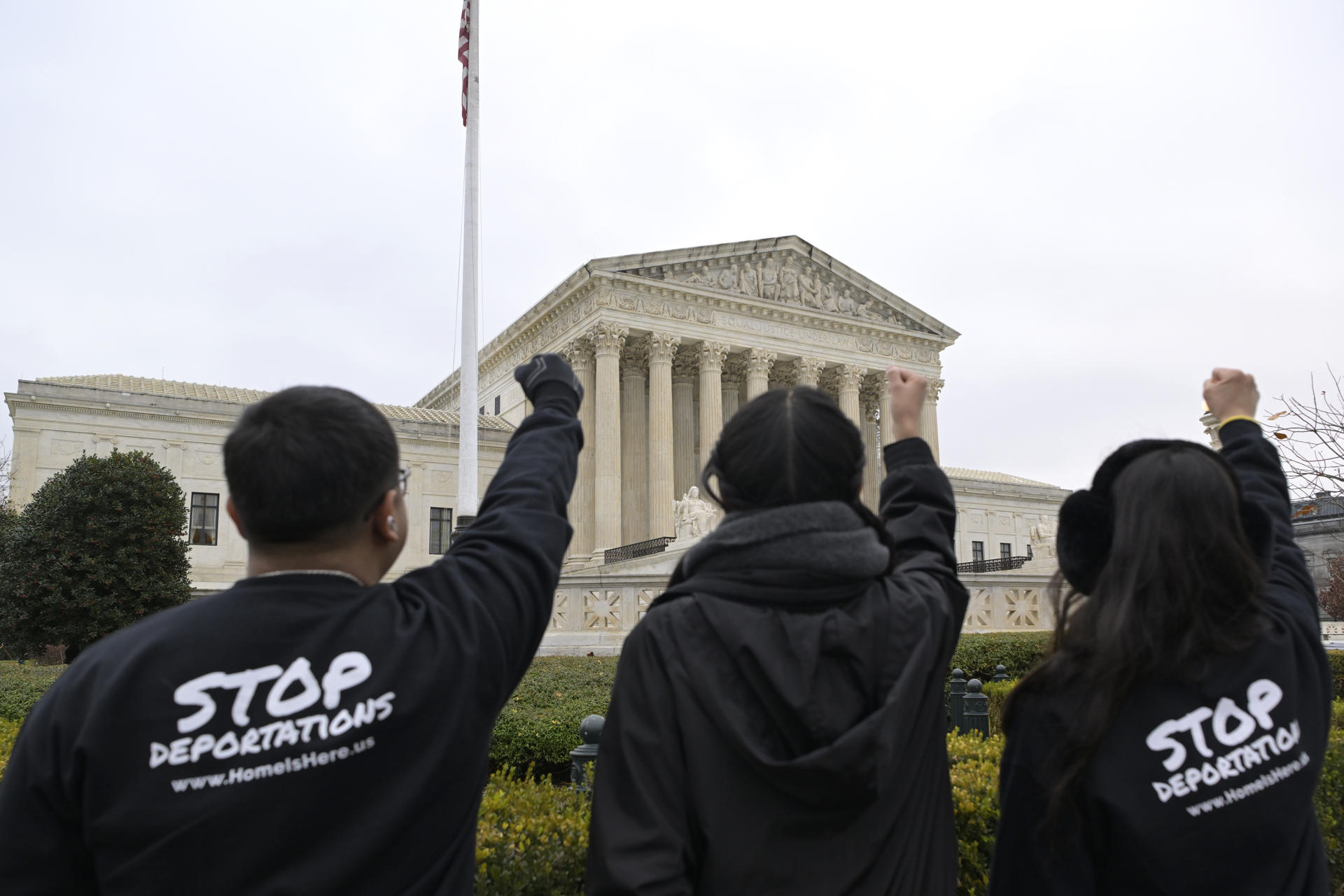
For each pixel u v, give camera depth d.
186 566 29.83
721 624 2.36
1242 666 2.36
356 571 2.40
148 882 1.93
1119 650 2.32
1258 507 2.54
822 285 57.62
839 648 2.33
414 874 2.17
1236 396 3.36
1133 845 2.23
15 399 41.94
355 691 2.14
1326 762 5.73
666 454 49.25
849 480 2.59
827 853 2.28
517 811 4.51
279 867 2.01
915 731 2.52
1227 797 2.26
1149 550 2.38
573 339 51.34
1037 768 2.42
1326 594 48.56
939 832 2.59
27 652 27.77
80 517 28.03
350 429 2.31
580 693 11.10
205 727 2.03
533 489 2.71
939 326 61.06
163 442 44.44
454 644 2.29
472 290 20.69
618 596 23.75
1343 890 5.43
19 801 2.00
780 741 2.32
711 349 51.97
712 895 2.28
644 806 2.29
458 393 63.62
